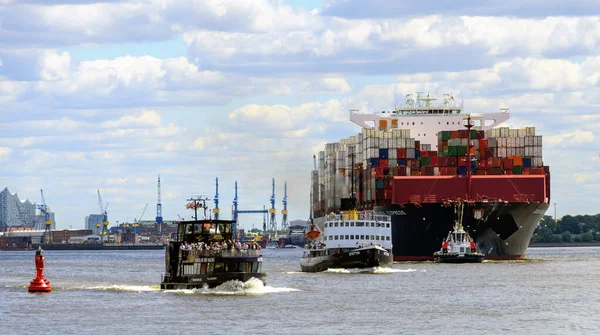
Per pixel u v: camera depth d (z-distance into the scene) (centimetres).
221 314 15238
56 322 14725
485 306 16700
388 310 16000
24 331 13900
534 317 15238
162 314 15275
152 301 16838
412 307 16438
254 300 16888
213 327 14000
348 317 15100
